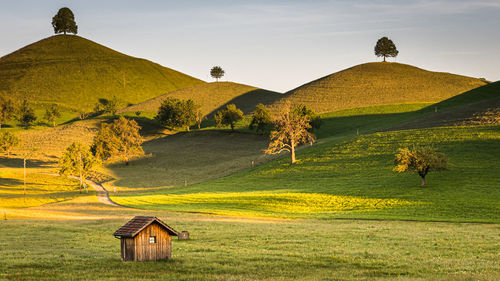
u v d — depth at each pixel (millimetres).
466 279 23516
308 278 23516
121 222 49812
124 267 25328
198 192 89625
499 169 77688
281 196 73938
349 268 26516
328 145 119062
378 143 109062
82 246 34031
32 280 22297
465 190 67375
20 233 40531
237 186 93688
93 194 98062
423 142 101938
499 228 44938
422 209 58250
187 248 33188
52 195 96188
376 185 76812
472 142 95438
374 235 40000
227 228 44688
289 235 39969
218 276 23547
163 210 64875
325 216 56656
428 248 33812
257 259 28984
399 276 24141
